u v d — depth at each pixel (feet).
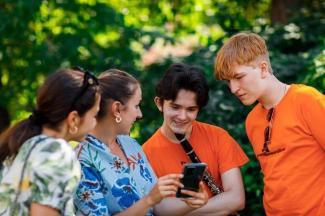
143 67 31.76
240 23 30.86
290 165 12.98
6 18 32.12
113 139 12.36
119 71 12.54
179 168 13.55
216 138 13.73
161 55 35.32
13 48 32.81
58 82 10.78
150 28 35.55
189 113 13.10
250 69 13.09
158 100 13.50
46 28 33.45
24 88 33.60
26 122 10.91
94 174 11.86
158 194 11.50
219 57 13.33
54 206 10.21
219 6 32.14
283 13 32.24
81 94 10.78
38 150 10.44
